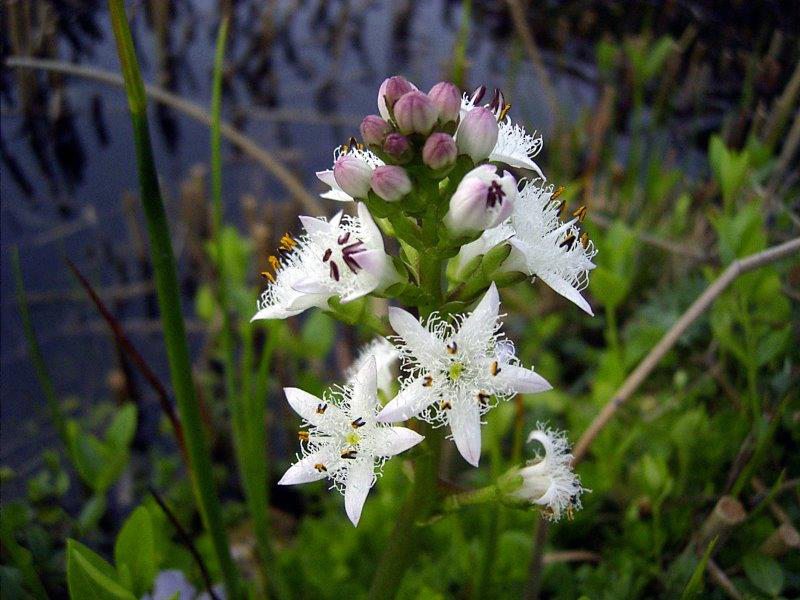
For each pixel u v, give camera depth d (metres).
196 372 0.21
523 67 0.32
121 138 0.29
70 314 0.23
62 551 0.14
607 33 0.31
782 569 0.12
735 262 0.13
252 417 0.14
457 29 0.36
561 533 0.15
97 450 0.14
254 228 0.23
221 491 0.20
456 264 0.10
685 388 0.17
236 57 0.33
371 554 0.16
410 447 0.09
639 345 0.16
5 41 0.26
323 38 0.35
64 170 0.28
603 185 0.24
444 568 0.15
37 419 0.20
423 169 0.09
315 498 0.20
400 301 0.10
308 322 0.17
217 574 0.15
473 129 0.09
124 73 0.09
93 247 0.25
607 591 0.13
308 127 0.30
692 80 0.27
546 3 0.34
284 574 0.16
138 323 0.23
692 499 0.14
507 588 0.15
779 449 0.14
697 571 0.10
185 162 0.28
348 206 0.24
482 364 0.09
